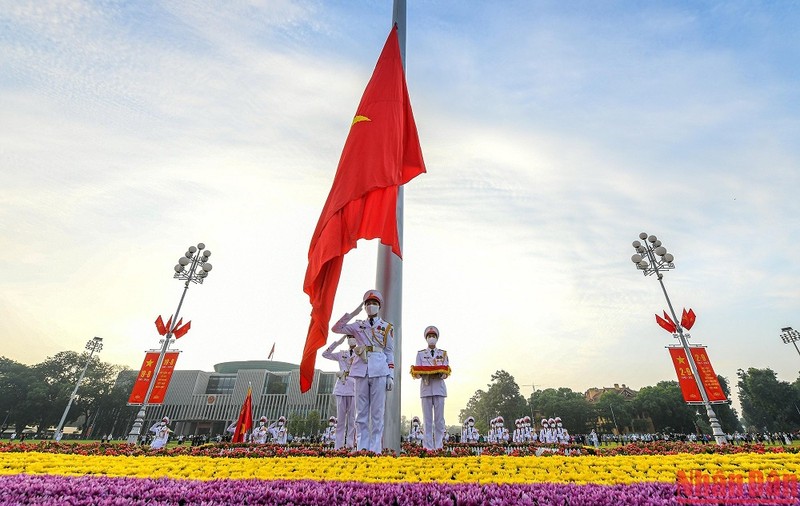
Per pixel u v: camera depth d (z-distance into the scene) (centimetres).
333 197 870
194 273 2511
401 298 812
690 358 2203
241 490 372
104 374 7688
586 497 363
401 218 882
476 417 10169
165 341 2336
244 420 2028
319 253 811
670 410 7362
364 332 778
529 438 3597
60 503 342
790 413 6338
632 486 407
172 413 8200
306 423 7288
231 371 10362
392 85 963
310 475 489
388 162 862
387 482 430
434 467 527
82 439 6819
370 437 729
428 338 1184
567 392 8981
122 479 428
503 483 429
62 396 6806
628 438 5928
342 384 1226
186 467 552
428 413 1131
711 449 930
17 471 517
